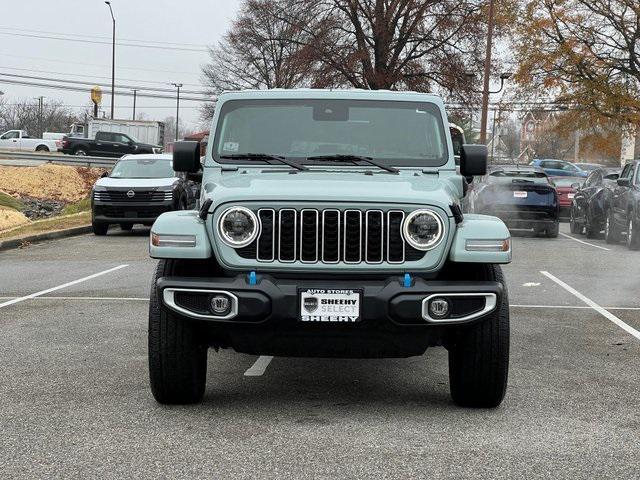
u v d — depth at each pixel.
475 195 22.09
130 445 5.18
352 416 5.86
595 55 37.75
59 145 64.62
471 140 58.34
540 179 22.41
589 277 13.84
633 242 18.59
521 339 8.73
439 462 4.89
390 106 7.10
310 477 4.63
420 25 48.97
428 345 5.83
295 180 6.15
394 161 6.88
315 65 48.50
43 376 6.94
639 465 4.87
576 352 8.10
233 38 64.75
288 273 5.63
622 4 37.56
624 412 6.01
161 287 5.50
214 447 5.14
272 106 7.09
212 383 6.80
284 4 50.19
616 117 38.25
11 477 4.61
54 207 31.55
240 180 6.23
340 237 5.61
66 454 5.00
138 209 20.67
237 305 5.42
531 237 22.67
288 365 7.49
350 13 48.59
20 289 12.03
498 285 5.54
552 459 4.96
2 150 55.78
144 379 6.86
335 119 7.03
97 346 8.16
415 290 5.44
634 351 8.17
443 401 6.28
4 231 20.67
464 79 48.12
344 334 5.52
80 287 12.21
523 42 39.09
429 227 5.62
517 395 6.46
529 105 40.72
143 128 61.94
